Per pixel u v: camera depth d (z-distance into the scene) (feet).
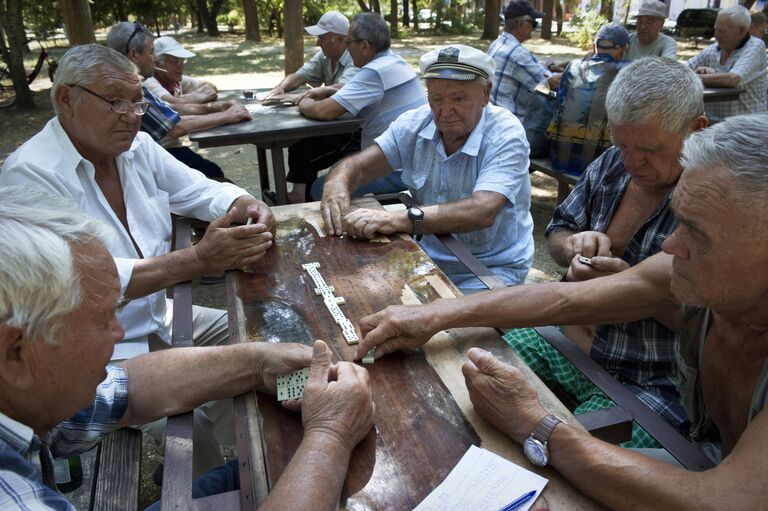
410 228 7.54
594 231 6.94
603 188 7.04
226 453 8.29
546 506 3.65
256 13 73.36
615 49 15.83
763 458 3.29
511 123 8.16
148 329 7.26
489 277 6.48
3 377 2.98
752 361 4.25
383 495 3.74
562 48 56.54
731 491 3.27
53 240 2.92
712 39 60.80
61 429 4.49
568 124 13.30
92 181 7.09
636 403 4.64
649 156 5.86
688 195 3.52
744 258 3.45
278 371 4.73
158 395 4.79
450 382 4.80
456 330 5.51
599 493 3.63
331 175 8.66
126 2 78.43
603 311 5.25
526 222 8.77
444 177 8.57
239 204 8.04
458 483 3.80
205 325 7.70
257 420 4.54
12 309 2.81
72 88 6.61
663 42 19.63
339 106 12.93
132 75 6.86
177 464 4.18
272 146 13.05
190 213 8.48
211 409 6.68
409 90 13.41
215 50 61.57
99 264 3.20
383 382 4.82
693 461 4.04
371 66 12.91
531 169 15.14
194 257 6.63
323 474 3.63
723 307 3.75
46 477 3.58
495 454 4.04
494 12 64.34
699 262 3.62
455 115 7.83
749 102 17.25
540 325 5.36
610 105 5.98
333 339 5.43
